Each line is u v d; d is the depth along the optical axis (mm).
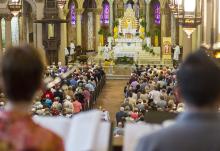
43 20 35500
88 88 25969
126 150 3551
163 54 41812
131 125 3652
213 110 2859
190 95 2838
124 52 41844
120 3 49094
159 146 2744
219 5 15703
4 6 36375
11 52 2867
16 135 2775
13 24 42281
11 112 2855
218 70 2869
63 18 39062
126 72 40281
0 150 2750
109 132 3766
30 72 2840
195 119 2805
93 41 48062
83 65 36531
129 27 43812
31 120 2871
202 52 2986
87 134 3379
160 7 47656
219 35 15484
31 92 2875
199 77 2820
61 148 2852
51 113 16297
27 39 43125
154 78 27172
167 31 47625
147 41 43156
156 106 18625
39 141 2762
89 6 47656
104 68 40562
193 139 2730
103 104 27453
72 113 17266
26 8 42688
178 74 2967
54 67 31344
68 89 22297
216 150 2703
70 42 45938
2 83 2873
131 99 20422
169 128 2814
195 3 18438
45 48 36156
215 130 2750
